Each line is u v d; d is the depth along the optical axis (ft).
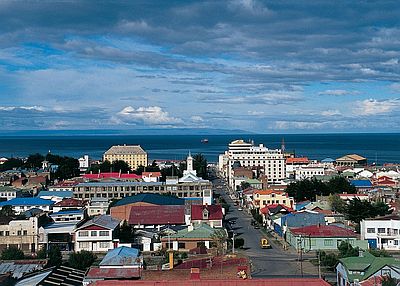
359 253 376.27
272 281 219.61
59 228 513.45
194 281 219.41
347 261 313.94
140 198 634.84
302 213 564.71
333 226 507.71
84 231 497.46
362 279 295.48
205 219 563.07
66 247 503.61
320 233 490.90
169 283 219.20
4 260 380.37
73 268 343.67
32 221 505.66
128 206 611.47
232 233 578.66
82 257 394.73
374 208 588.50
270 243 528.63
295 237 499.10
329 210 636.89
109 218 548.31
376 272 295.28
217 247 454.81
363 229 502.79
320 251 446.60
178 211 586.86
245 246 511.81
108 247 495.82
